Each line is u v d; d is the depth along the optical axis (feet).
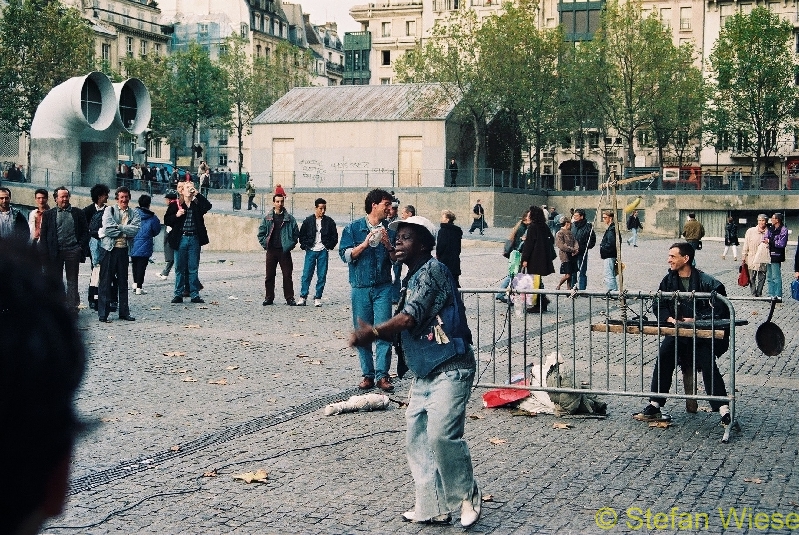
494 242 150.71
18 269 3.52
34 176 159.02
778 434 27.86
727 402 27.76
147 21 331.36
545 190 222.48
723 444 26.61
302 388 33.99
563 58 218.79
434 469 19.69
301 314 55.98
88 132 161.27
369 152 204.85
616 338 47.11
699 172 234.38
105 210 50.90
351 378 36.09
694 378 28.32
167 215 60.23
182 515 20.04
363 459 24.76
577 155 283.79
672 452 25.64
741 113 233.55
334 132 207.62
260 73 284.61
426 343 19.13
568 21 293.23
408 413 19.80
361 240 33.88
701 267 110.32
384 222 46.34
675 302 28.53
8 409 3.41
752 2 271.08
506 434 27.66
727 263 119.44
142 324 49.78
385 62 340.18
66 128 158.40
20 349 3.42
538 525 19.56
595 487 22.27
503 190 199.93
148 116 169.99
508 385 30.58
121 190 50.37
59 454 3.55
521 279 55.21
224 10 345.31
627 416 30.32
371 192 33.83
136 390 32.99
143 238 64.85
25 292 3.50
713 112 233.96
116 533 18.84
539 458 24.94
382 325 18.75
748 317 59.41
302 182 210.18
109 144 166.40
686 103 225.56
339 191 203.51
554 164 290.76
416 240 19.58
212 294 67.21
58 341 3.54
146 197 65.57
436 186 200.03
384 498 21.43
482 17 313.53
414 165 202.69
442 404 18.94
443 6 322.55
